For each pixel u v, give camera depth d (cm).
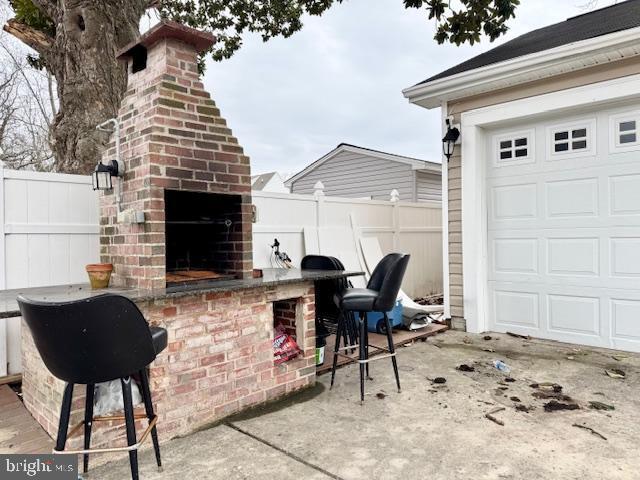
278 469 221
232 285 283
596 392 322
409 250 700
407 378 359
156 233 275
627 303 427
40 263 349
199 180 301
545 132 480
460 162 529
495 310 522
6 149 1117
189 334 267
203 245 361
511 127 505
